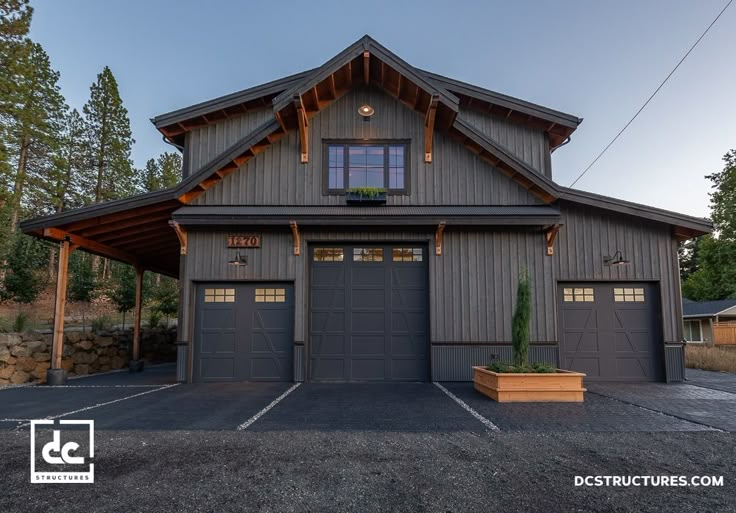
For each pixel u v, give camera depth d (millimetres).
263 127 8891
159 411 6062
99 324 12258
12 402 6828
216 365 8852
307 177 9289
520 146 10688
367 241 9031
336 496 3197
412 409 6141
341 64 8641
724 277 25891
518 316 7340
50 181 24703
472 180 9312
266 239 8977
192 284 8914
